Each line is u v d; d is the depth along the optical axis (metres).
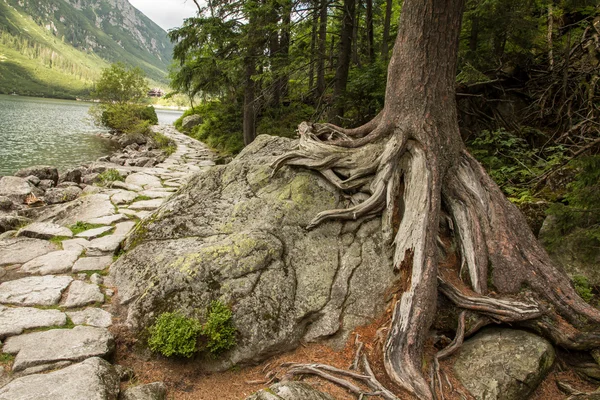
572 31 10.65
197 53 13.86
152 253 5.05
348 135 5.64
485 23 9.32
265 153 6.28
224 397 3.53
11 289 4.52
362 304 4.29
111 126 27.95
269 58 12.22
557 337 3.95
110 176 11.29
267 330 3.96
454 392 3.49
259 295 4.16
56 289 4.62
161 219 5.55
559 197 6.30
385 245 4.65
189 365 3.82
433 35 4.83
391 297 4.29
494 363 3.66
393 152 4.85
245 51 12.65
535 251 4.59
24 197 9.19
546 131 9.36
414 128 4.87
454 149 4.97
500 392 3.44
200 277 4.21
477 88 10.19
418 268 3.97
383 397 3.28
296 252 4.68
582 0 8.86
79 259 5.50
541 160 7.70
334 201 5.19
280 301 4.17
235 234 4.82
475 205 4.71
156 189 10.13
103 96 24.77
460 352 3.91
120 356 3.79
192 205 5.70
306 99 17.25
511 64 10.38
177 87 14.73
